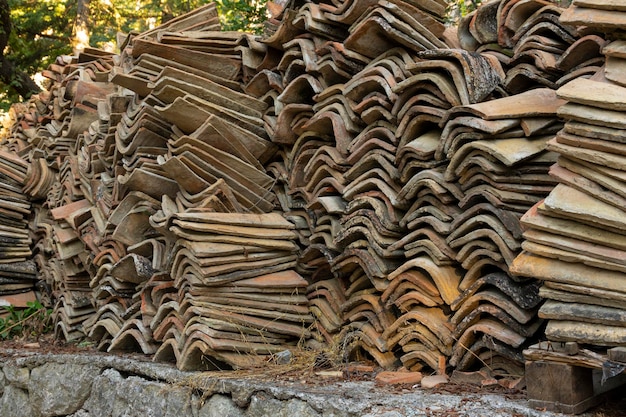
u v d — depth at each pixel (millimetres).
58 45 16062
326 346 4438
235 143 4938
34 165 7703
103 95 6910
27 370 5766
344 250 4336
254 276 4504
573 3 3094
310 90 4844
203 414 4027
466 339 3559
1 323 7137
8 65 12789
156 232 5355
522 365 3438
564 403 2896
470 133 3490
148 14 17453
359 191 4266
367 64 4406
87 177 6418
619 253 2752
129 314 5262
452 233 3645
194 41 5359
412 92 3930
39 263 7727
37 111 8445
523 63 3781
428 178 3754
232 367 4285
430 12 4250
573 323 2867
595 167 2867
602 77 3066
